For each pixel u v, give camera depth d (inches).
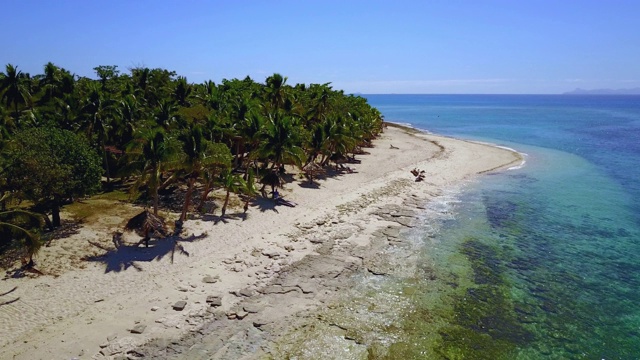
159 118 1727.4
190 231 1231.5
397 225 1411.2
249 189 1421.0
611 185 2032.5
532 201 1739.7
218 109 1977.1
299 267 1073.5
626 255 1210.6
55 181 1058.7
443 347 773.9
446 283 1018.1
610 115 7086.6
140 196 1504.7
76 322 805.2
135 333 781.3
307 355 739.4
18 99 1838.1
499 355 759.1
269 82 2492.6
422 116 7106.3
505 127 4928.6
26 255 1005.2
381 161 2492.6
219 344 764.6
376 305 908.0
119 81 2632.9
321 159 2359.7
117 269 997.8
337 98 3068.4
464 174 2231.8
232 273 1021.2
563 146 3289.9
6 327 775.1
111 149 1756.9
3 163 1037.2
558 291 997.2
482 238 1320.1
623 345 797.2
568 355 765.3
